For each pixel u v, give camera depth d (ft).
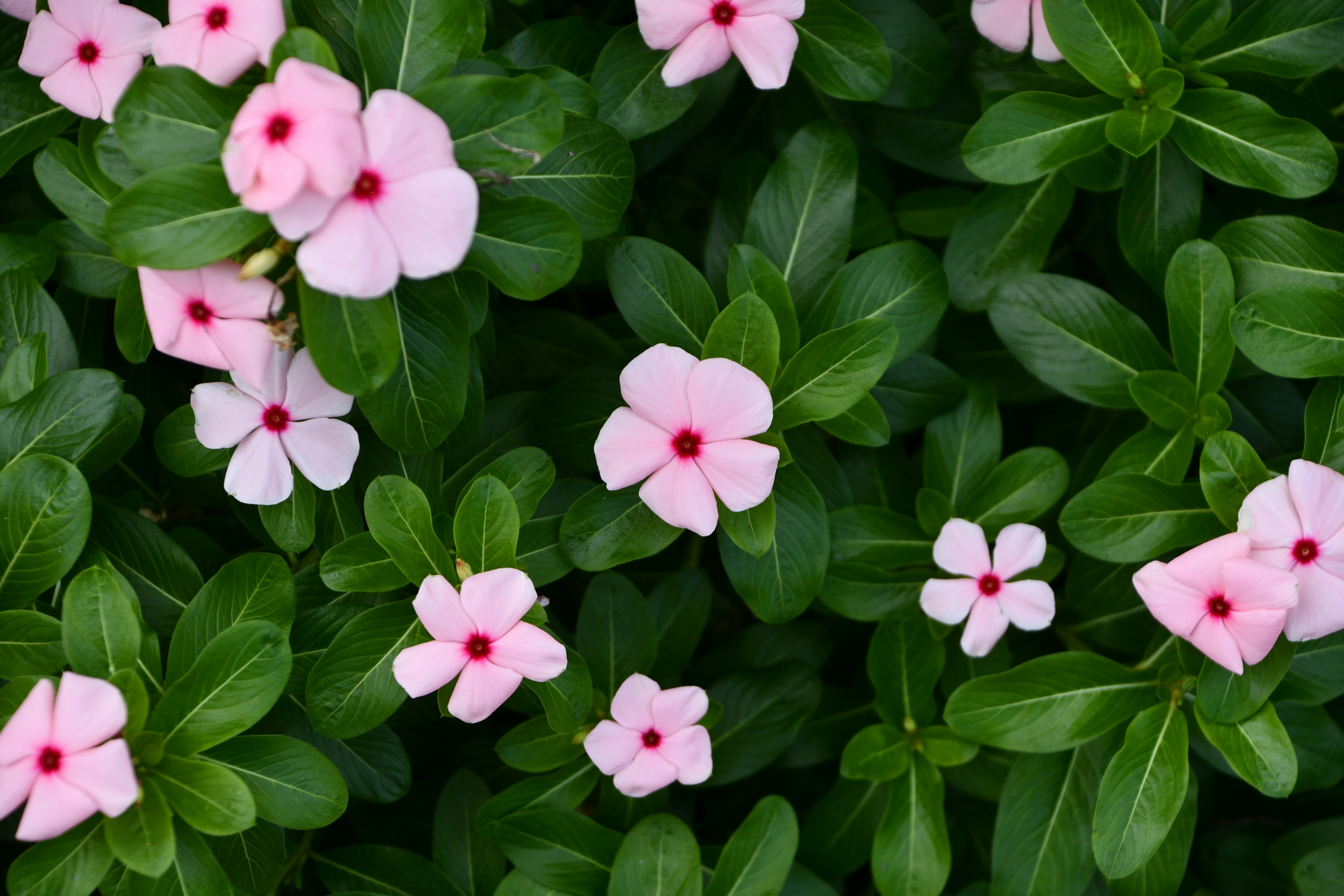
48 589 2.94
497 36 3.20
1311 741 3.15
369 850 3.15
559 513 3.05
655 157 3.22
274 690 2.91
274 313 2.87
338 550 2.95
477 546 2.93
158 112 2.83
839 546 3.15
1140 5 3.11
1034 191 3.17
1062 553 3.17
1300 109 3.15
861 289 3.07
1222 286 3.06
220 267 2.85
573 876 3.10
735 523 2.97
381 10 2.86
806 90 3.27
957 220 3.25
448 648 2.91
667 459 2.94
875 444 3.05
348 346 2.82
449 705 2.91
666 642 3.22
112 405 2.96
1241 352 3.09
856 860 3.24
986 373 3.28
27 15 3.03
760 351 2.96
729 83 3.20
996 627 3.12
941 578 3.16
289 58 2.82
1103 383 3.12
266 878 3.00
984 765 3.26
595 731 3.04
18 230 3.11
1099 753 3.15
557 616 3.32
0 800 2.80
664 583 3.23
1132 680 3.10
